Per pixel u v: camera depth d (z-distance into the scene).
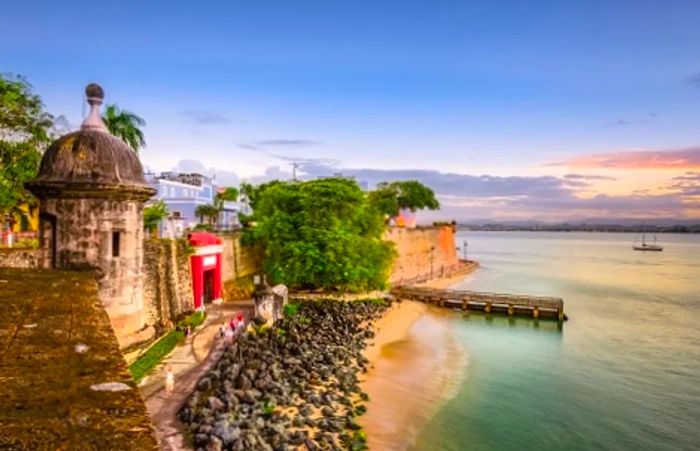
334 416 24.27
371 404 27.06
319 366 31.52
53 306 7.74
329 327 41.62
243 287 49.78
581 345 42.84
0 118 33.53
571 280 91.69
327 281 50.00
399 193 115.44
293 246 48.09
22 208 41.44
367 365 34.28
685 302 65.88
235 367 26.17
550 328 49.69
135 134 38.75
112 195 19.38
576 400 30.00
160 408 21.12
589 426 26.48
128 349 20.23
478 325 50.91
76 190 18.89
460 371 34.75
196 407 21.22
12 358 4.66
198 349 29.30
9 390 3.75
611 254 178.50
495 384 32.38
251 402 23.45
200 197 78.12
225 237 50.09
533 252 193.12
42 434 2.99
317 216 49.62
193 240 41.72
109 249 19.56
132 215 20.31
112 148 19.94
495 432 25.34
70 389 3.83
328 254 47.78
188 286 40.16
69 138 19.80
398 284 72.31
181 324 34.41
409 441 23.36
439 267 101.62
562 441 24.73
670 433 25.91
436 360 37.00
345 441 21.81
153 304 34.59
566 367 36.38
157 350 27.30
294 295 50.19
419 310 56.31
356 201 52.44
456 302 60.12
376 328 45.59
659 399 30.41
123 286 20.02
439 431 24.88
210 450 18.03
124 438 3.00
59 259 19.11
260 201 54.84
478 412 27.66
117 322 19.81
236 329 33.53
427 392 30.06
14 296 8.57
